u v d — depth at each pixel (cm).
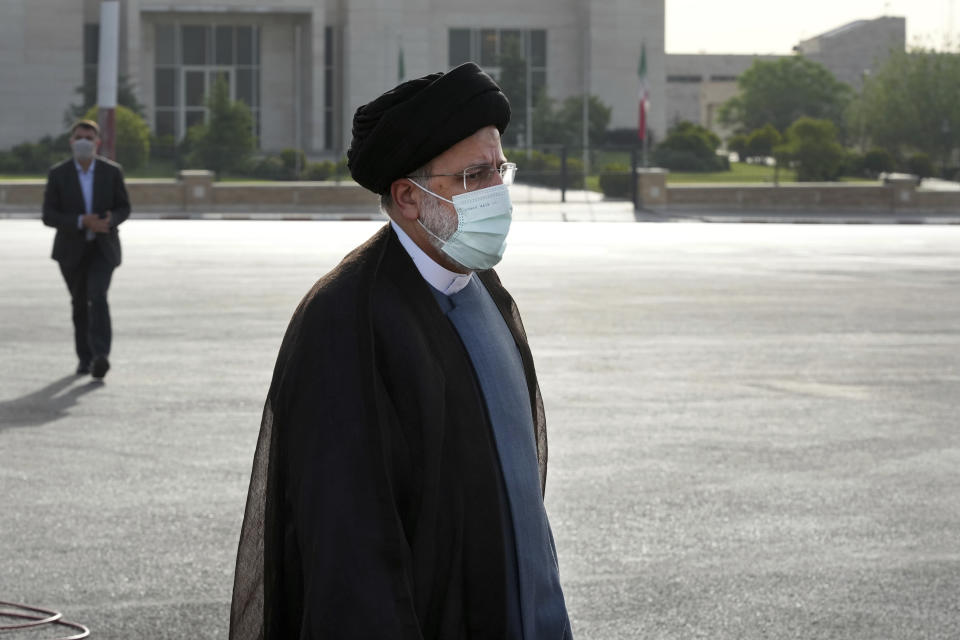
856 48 14088
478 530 233
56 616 548
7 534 686
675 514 732
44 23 6762
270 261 2398
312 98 6944
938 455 887
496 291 270
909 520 728
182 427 953
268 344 1364
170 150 5909
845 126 8831
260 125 7069
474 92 240
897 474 833
